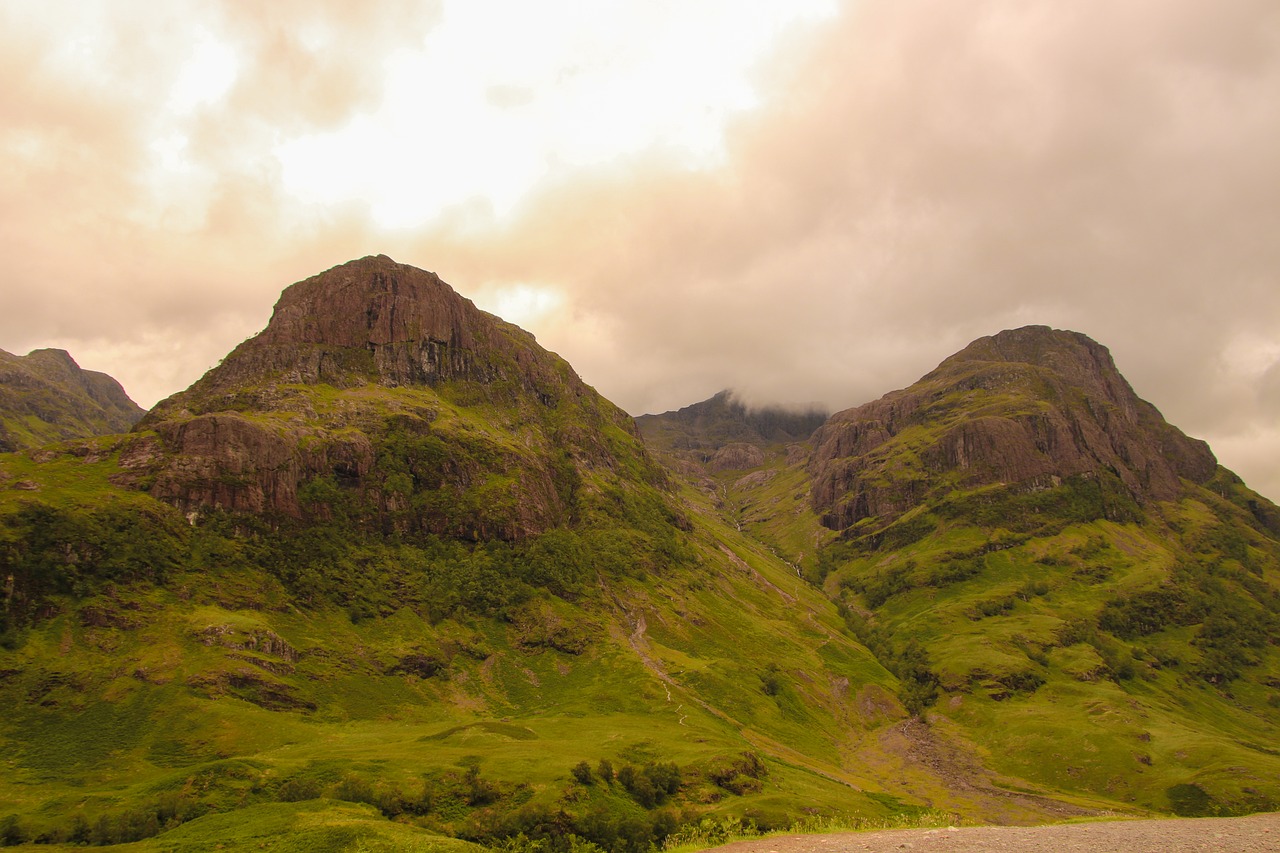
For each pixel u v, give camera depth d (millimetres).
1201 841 61594
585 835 113250
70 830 101750
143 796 110750
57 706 151250
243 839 77875
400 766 124625
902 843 66562
